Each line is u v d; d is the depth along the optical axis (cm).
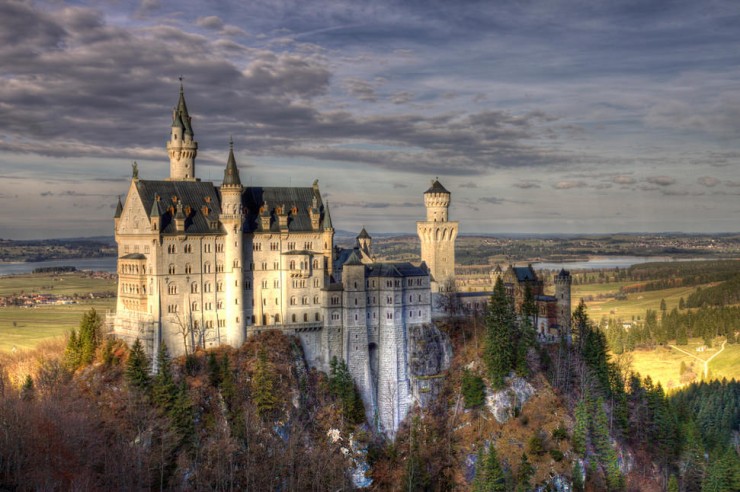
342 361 17288
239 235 17038
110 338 17025
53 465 12738
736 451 19612
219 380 15625
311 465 15438
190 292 16575
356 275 17738
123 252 17050
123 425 14212
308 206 18900
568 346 19738
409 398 18162
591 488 16012
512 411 17175
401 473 16400
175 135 18350
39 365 17988
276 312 17925
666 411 18862
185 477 13962
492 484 14688
